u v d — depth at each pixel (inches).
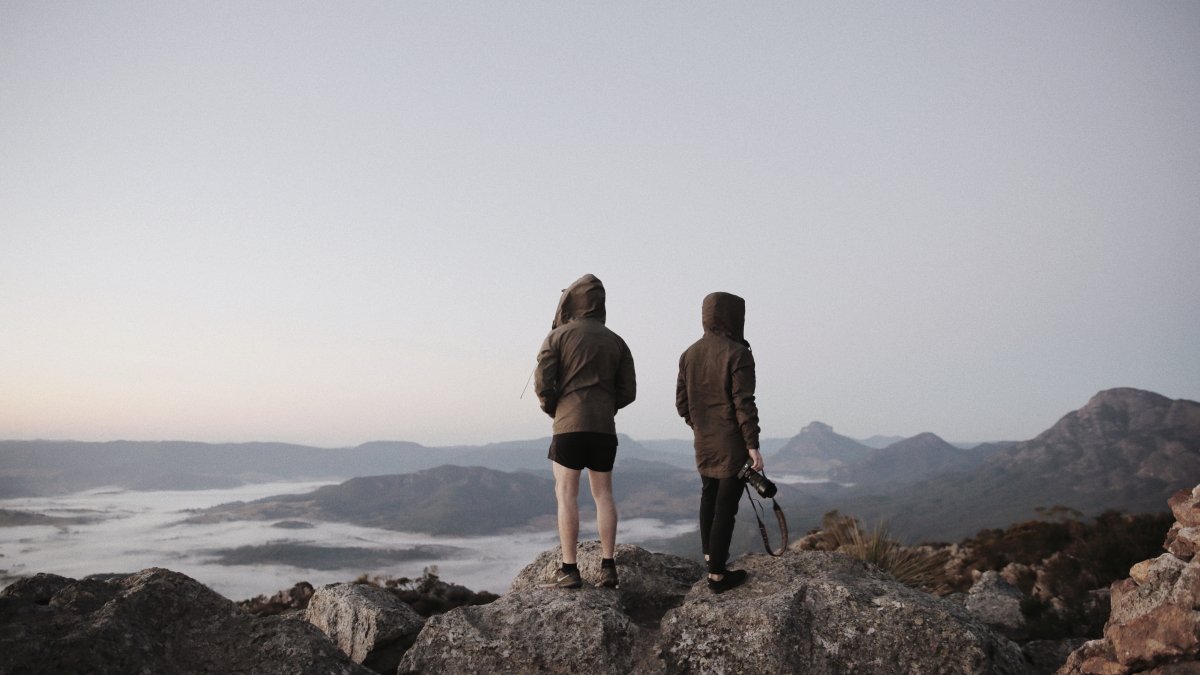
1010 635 275.1
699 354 194.4
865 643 160.6
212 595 153.9
